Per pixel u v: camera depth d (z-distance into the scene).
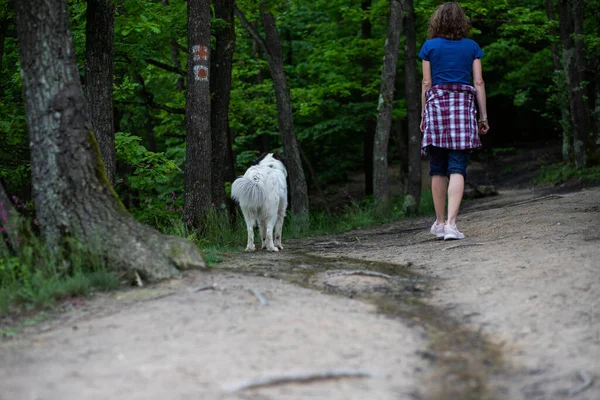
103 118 8.39
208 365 3.43
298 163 14.34
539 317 4.16
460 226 8.59
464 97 6.90
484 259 5.85
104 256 5.29
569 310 4.20
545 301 4.40
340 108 20.91
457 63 6.92
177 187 17.64
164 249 5.44
